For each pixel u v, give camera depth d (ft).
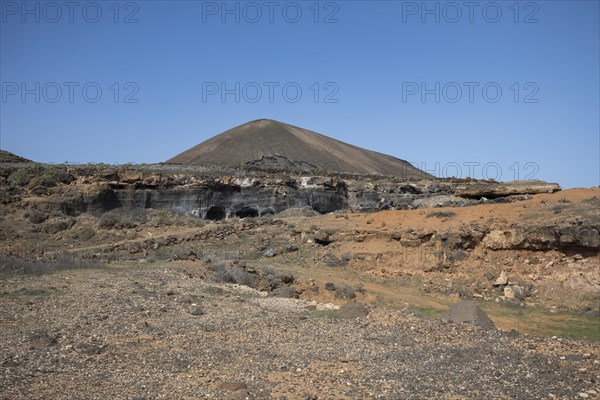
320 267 108.27
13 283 66.44
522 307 87.56
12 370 38.34
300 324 53.67
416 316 58.29
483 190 167.02
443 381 37.50
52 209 144.66
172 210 164.86
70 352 43.14
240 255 112.78
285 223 129.90
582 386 36.40
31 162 209.67
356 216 129.49
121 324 52.24
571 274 90.58
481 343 46.88
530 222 100.22
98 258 100.68
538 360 41.75
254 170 229.66
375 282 101.04
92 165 185.47
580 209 102.78
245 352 44.06
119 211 156.46
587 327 73.67
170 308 59.57
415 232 108.37
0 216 135.74
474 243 102.32
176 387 35.94
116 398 33.73
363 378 38.09
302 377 38.22
